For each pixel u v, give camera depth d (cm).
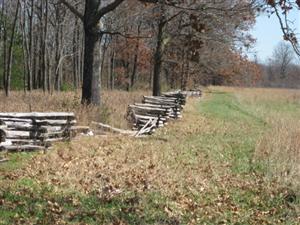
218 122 2719
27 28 5053
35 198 945
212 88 7831
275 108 4409
